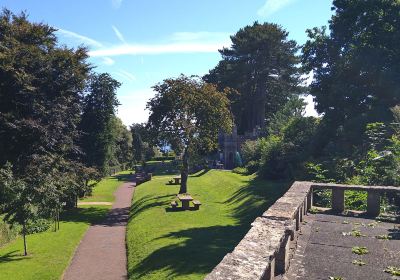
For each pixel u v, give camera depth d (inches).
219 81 2817.4
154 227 900.6
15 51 1190.9
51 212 933.2
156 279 562.9
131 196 1756.9
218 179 1660.9
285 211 320.2
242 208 1007.6
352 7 1320.1
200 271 554.9
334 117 1328.7
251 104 2829.7
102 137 1598.2
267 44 2534.5
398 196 556.7
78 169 1343.5
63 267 701.9
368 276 274.7
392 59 1234.6
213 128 1396.4
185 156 1411.2
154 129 1397.6
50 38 1386.6
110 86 1583.4
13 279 636.1
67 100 1346.0
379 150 781.9
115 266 706.8
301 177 969.5
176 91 1358.3
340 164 816.9
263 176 1348.4
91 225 1115.3
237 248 212.5
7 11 1338.6
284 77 2662.4
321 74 1499.8
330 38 1487.5
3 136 1186.6
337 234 377.7
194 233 792.3
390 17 1251.2
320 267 290.4
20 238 942.4
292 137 1402.6
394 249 332.5
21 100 1220.5
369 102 1306.6
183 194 1332.4
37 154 1214.9
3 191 797.9
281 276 272.4
